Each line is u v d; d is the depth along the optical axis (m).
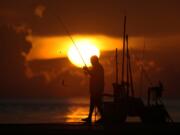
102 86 40.41
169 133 34.03
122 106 40.12
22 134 33.03
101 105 40.31
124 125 36.94
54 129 34.41
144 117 40.09
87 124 37.75
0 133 33.12
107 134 33.50
